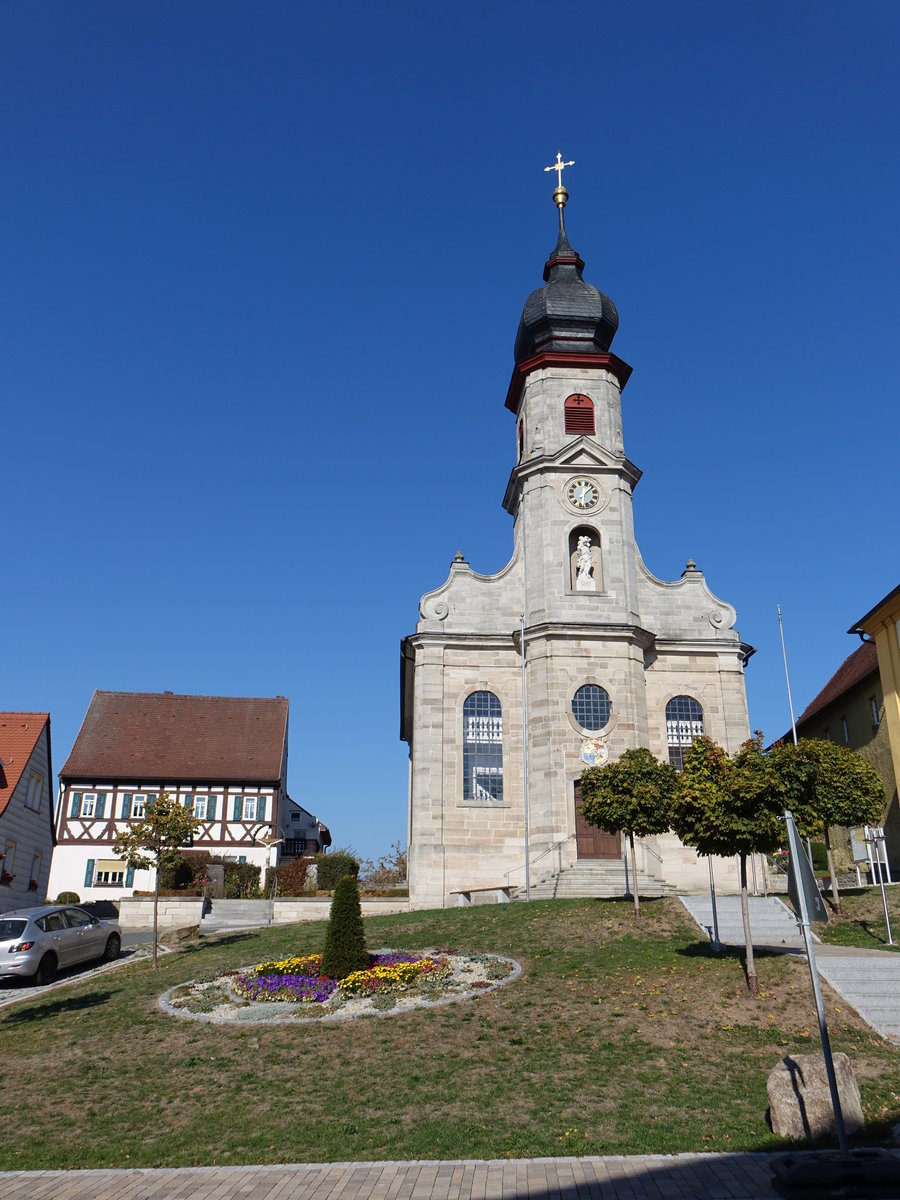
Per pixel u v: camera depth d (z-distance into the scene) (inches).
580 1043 605.9
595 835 1386.6
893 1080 530.6
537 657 1456.7
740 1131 462.0
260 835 2033.7
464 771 1441.9
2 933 947.3
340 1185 406.9
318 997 727.7
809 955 430.0
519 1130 470.6
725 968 748.0
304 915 1381.6
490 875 1387.8
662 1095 516.7
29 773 1553.9
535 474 1563.7
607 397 1622.8
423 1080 548.4
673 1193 386.6
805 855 448.8
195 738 2165.4
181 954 1044.5
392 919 1117.7
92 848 1988.2
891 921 945.5
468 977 774.5
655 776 1003.9
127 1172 432.5
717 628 1539.1
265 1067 582.9
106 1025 699.4
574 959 802.8
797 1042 598.2
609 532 1533.0
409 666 1674.5
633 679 1451.8
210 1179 419.8
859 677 1505.9
